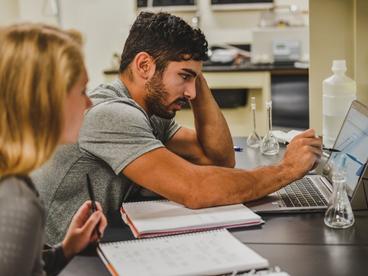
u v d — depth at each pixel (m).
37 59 0.92
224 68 4.46
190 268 1.15
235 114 4.60
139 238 1.36
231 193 1.53
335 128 2.22
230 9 5.35
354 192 1.51
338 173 1.47
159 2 5.38
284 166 1.62
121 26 5.45
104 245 1.29
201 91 2.06
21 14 5.46
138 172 1.51
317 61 2.57
